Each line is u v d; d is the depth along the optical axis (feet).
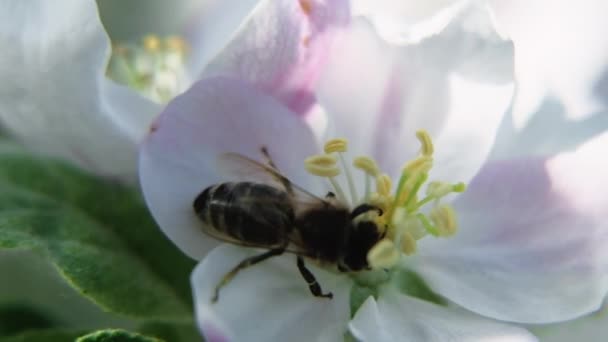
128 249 0.28
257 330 0.24
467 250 0.27
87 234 0.28
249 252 0.24
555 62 0.29
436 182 0.26
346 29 0.25
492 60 0.25
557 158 0.26
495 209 0.26
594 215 0.25
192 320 0.27
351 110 0.26
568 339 0.29
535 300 0.25
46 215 0.28
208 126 0.24
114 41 0.34
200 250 0.24
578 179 0.26
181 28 0.34
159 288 0.27
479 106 0.26
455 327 0.25
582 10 0.29
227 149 0.24
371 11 0.25
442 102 0.26
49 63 0.26
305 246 0.25
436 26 0.25
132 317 0.26
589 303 0.25
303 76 0.25
